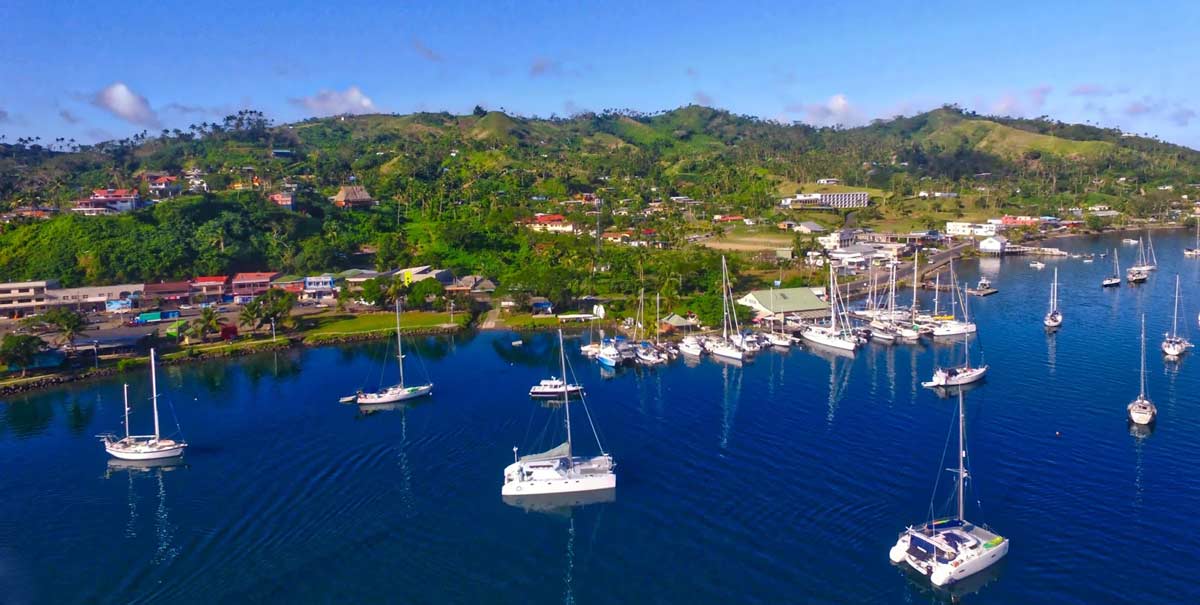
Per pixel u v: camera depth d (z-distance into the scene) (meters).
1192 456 101.19
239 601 75.69
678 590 75.56
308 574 80.19
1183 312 195.62
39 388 150.12
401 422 125.50
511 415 127.94
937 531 80.88
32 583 79.62
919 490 93.62
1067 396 127.50
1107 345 162.75
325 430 122.38
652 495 95.56
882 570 77.50
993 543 78.19
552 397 137.00
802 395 132.75
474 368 159.88
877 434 112.38
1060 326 182.38
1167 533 82.25
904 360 155.62
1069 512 87.19
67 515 94.69
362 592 76.75
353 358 170.75
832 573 77.25
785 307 198.12
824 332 174.12
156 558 84.00
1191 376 137.25
